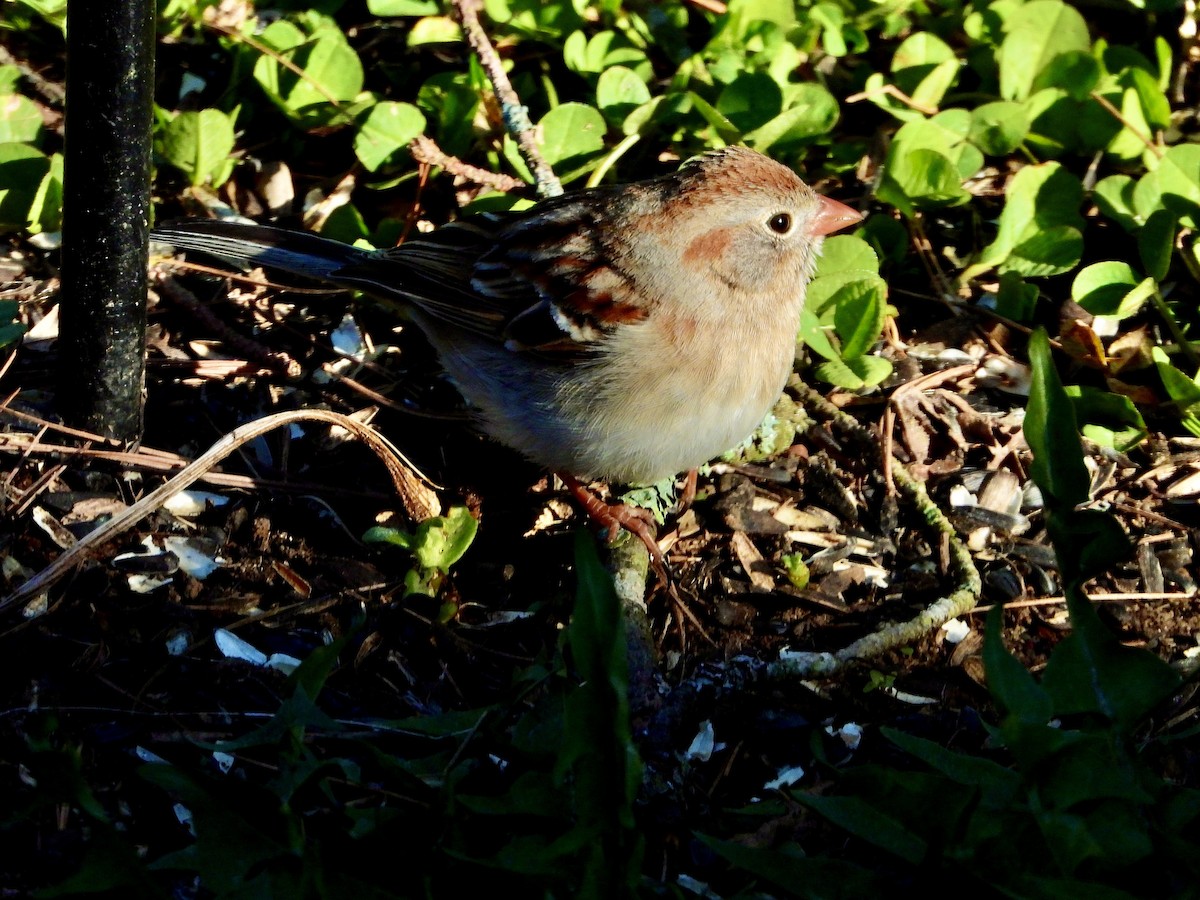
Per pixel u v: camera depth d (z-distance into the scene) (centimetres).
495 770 648
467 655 758
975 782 585
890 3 1135
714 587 818
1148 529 860
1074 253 962
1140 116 1041
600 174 1010
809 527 856
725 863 642
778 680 745
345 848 565
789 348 840
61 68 1088
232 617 760
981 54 1113
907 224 1023
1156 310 970
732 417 817
